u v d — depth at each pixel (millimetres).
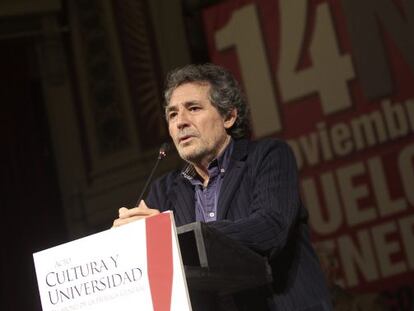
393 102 9242
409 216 8977
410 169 9023
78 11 13367
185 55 11883
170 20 12023
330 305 3680
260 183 3711
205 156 3910
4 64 13422
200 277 2984
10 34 13352
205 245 3014
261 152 3852
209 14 11125
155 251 2938
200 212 3910
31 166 13281
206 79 3953
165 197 4059
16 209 13062
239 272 3236
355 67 9578
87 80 13250
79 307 3041
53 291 3100
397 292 8977
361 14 9578
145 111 12430
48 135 13500
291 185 3713
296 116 10078
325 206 9633
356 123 9523
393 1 9359
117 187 12688
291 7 10219
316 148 9812
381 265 9109
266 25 10477
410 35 9211
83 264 3051
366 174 9352
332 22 9852
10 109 13336
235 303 3584
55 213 13266
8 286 12727
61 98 13484
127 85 12727
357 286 9242
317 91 9898
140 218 3166
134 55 12625
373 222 9219
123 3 12742
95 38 13164
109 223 12812
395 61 9289
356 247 9305
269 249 3422
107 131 12938
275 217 3479
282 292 3631
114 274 2990
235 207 3766
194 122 3875
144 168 12336
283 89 10234
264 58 10453
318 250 9570
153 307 2912
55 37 13422
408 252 8930
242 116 4043
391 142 9195
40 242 13070
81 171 13195
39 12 13250
